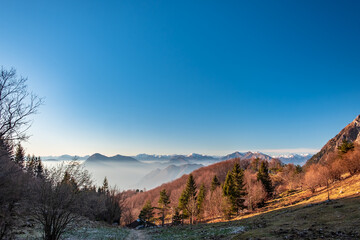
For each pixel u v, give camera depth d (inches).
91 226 1760.6
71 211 692.7
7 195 663.8
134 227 3097.9
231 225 1481.3
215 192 3607.3
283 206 2433.6
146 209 3255.4
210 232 1274.6
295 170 4977.9
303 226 955.3
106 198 2923.2
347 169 2957.7
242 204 2952.8
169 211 4500.5
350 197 1533.0
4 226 783.7
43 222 668.7
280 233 882.8
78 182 676.1
